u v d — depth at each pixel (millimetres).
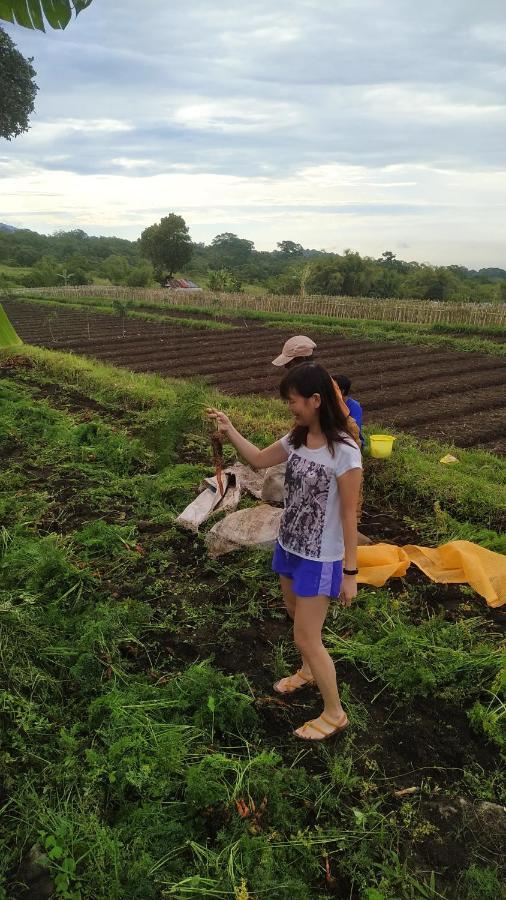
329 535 2902
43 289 50531
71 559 4844
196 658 3768
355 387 12258
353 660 3721
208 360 15742
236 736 3135
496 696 3367
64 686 3439
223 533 4961
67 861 2396
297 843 2539
